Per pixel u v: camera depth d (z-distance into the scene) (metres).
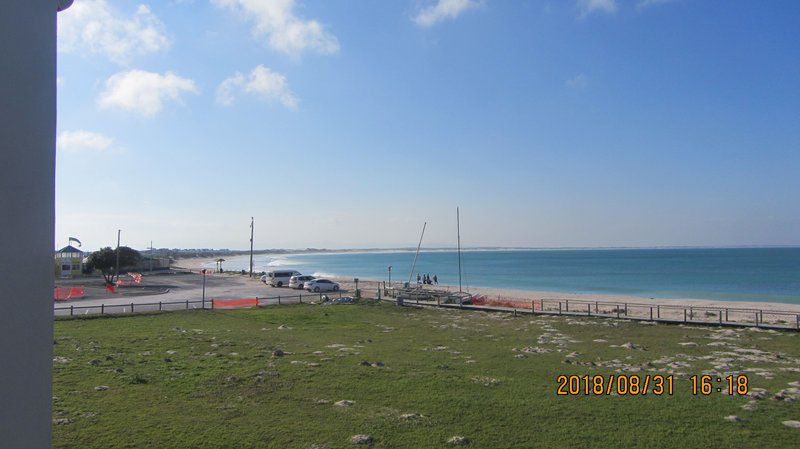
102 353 19.36
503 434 11.43
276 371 16.89
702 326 28.75
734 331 26.72
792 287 83.69
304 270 159.50
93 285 62.78
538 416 12.67
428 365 18.33
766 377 16.69
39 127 3.56
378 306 38.59
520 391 14.86
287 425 11.84
